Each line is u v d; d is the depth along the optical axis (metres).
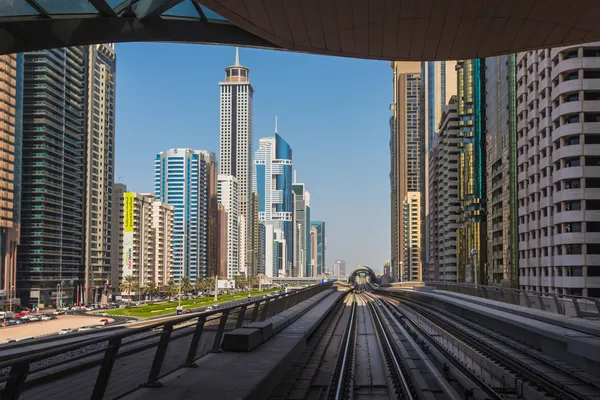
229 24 20.78
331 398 17.83
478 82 138.62
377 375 23.98
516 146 98.94
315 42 20.56
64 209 164.75
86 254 175.62
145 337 9.88
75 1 17.61
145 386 10.24
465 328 40.47
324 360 26.20
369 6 17.30
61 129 164.50
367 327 47.97
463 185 142.12
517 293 37.06
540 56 83.44
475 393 17.94
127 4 18.34
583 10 17.91
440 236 182.38
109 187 191.50
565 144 75.12
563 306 28.45
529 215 89.12
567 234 73.38
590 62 73.25
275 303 26.56
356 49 21.41
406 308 77.06
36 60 156.62
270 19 18.27
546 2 17.28
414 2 17.09
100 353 8.35
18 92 147.00
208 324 14.18
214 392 10.10
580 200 73.38
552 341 23.75
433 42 20.56
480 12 18.00
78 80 175.62
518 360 23.30
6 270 140.00
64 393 7.50
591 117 73.62
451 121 165.00
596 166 73.00
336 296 73.38
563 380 18.91
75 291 168.00
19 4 16.91
